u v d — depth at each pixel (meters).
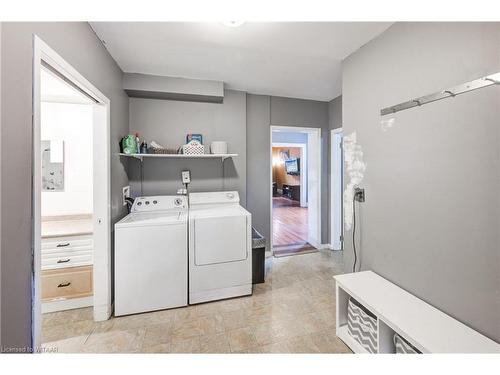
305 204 8.26
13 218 0.89
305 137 7.07
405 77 1.53
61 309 2.09
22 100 0.94
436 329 1.17
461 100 1.21
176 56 2.12
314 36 1.79
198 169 2.91
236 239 2.29
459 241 1.23
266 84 2.85
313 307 2.14
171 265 2.10
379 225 1.76
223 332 1.81
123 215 2.38
